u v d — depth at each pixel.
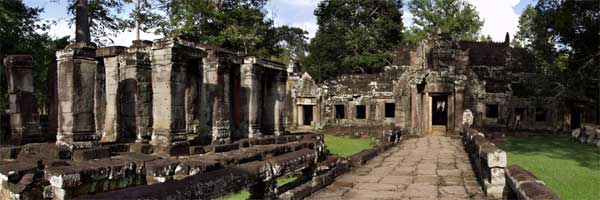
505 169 6.34
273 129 19.23
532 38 39.97
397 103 26.02
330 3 42.94
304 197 7.60
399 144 20.20
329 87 32.09
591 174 10.29
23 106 13.98
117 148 11.64
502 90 27.09
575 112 27.86
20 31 21.98
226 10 29.91
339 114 32.69
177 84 12.43
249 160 10.93
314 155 8.55
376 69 41.88
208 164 8.33
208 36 27.67
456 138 23.28
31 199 7.29
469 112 22.27
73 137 11.33
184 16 27.16
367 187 8.68
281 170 6.74
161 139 12.11
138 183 8.52
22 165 8.16
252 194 6.35
